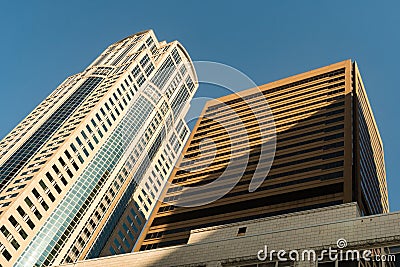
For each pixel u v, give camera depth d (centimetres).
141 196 13388
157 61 17462
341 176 7994
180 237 8644
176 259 3347
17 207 9031
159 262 3403
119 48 18300
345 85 10894
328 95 10862
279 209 8044
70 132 11619
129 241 12294
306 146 9356
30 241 9025
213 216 8775
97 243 11006
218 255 3184
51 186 10106
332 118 9869
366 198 8250
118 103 13675
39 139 11744
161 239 8781
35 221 9331
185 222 9006
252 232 3772
